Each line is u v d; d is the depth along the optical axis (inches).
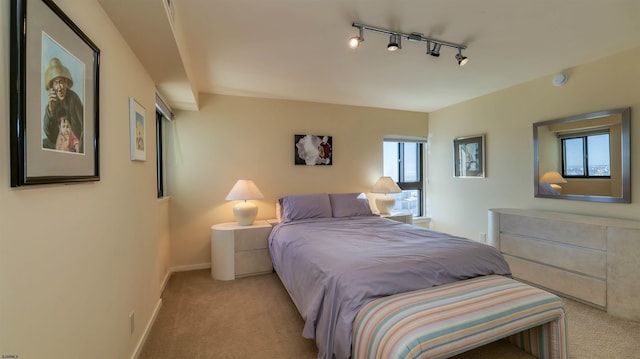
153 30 60.2
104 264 51.6
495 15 73.9
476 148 151.5
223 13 71.3
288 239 103.5
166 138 130.3
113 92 56.9
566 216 106.5
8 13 28.8
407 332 47.4
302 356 69.4
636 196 94.6
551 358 63.4
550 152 118.7
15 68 29.1
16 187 29.7
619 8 70.8
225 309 93.8
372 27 79.0
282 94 142.3
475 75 119.0
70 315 40.3
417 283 62.9
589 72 105.8
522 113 129.3
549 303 60.7
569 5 69.6
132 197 67.6
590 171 106.0
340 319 56.9
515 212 119.1
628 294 84.3
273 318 87.9
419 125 183.8
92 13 47.9
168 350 71.5
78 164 41.3
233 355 69.6
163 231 114.7
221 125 139.2
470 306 55.4
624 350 70.2
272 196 148.9
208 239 136.9
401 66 108.2
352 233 103.4
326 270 67.8
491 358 67.7
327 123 161.0
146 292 78.2
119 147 59.8
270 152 148.3
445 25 78.7
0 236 28.0
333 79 121.4
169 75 86.3
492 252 78.5
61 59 36.9
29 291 32.0
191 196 134.2
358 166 168.7
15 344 29.8
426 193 186.2
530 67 110.8
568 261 99.1
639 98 93.6
